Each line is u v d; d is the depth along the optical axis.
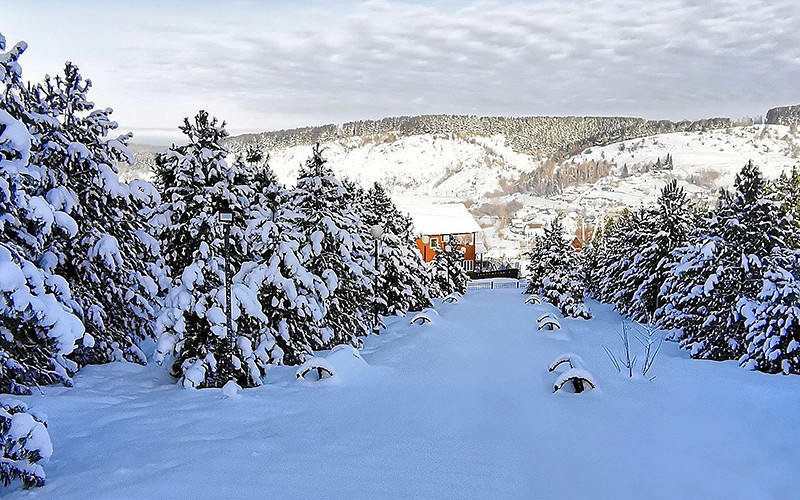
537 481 7.12
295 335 14.82
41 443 6.02
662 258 28.14
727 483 7.09
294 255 14.40
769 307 14.18
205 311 11.45
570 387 11.70
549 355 16.30
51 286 8.03
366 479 7.02
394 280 29.86
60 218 10.34
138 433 8.54
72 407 9.75
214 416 9.54
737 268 17.69
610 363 14.91
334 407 10.45
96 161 13.52
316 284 14.77
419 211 78.75
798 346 13.53
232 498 6.24
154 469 6.99
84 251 13.14
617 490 6.89
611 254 42.97
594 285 48.81
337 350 13.83
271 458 7.59
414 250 36.69
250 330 12.33
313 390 11.57
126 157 14.48
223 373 11.77
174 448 7.83
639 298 29.23
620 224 44.97
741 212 18.09
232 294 11.64
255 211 14.88
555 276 40.03
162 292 15.46
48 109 12.70
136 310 14.74
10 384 9.77
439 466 7.55
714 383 12.20
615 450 8.23
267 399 10.76
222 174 13.91
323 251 18.39
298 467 7.30
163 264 15.91
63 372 11.17
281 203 17.03
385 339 21.45
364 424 9.47
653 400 10.81
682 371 13.73
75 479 6.61
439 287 44.22
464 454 8.05
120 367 13.48
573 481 7.14
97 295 13.88
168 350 11.50
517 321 26.42
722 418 9.68
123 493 6.21
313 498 6.38
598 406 10.45
